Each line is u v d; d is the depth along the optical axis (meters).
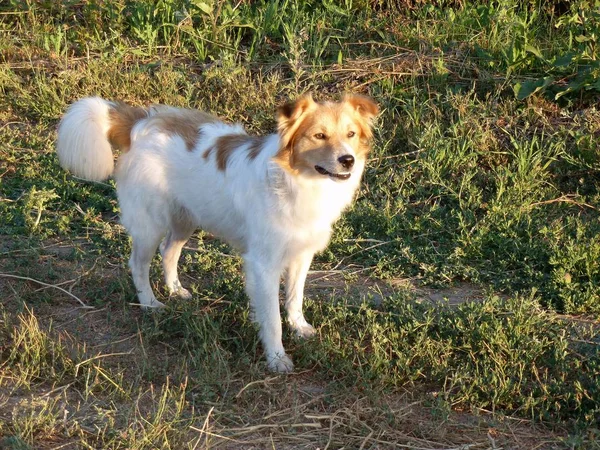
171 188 6.67
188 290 7.31
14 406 5.23
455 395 5.77
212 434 5.08
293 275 6.50
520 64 10.31
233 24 11.52
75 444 4.93
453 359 6.16
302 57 10.73
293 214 5.97
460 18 11.24
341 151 5.74
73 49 11.64
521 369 5.90
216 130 6.63
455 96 9.74
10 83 10.69
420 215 8.66
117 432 4.94
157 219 6.79
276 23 11.52
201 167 6.48
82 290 7.17
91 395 5.50
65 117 6.82
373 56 10.91
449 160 9.12
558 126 9.55
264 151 6.08
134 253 6.94
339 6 11.93
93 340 6.37
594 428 5.39
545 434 5.45
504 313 6.62
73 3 12.32
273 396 5.64
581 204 8.70
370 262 7.91
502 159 9.29
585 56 10.04
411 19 11.59
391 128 9.73
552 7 11.60
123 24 12.06
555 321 6.71
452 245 8.12
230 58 10.84
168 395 5.56
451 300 7.25
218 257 7.82
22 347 6.03
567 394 5.65
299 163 5.87
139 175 6.70
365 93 10.27
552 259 7.53
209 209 6.53
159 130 6.69
